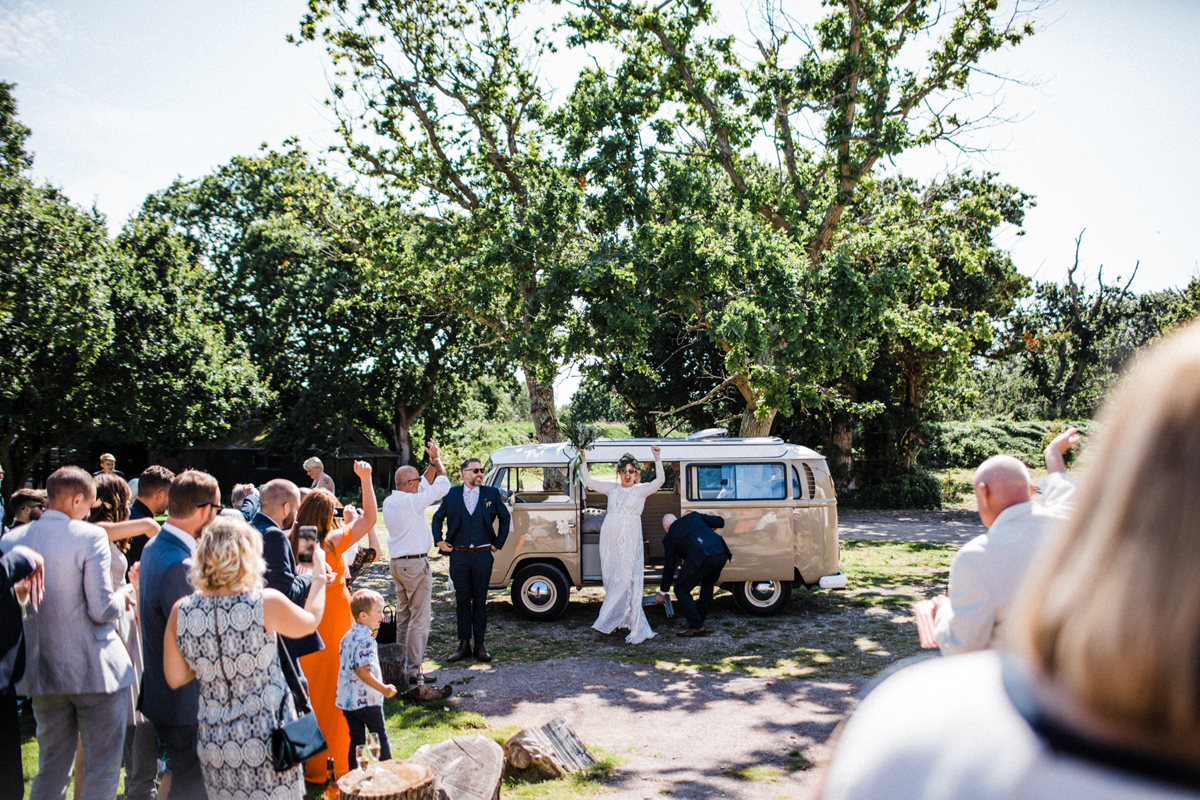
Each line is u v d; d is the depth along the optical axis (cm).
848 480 2939
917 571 1488
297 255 3669
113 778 431
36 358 2477
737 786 545
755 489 1105
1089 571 67
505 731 648
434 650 935
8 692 401
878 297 1527
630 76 1661
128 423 2769
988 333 1908
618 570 977
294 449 3672
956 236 2042
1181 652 58
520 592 1086
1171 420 65
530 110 1758
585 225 1659
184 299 2975
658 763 590
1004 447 4088
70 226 2553
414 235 1898
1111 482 69
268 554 473
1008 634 78
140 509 578
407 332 3506
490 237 1686
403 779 402
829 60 1730
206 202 4144
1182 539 61
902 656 900
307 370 3675
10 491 2598
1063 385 4794
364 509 629
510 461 1102
